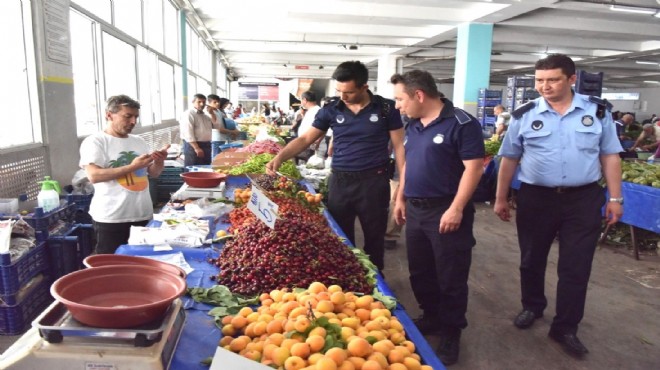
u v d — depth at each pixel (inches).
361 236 206.2
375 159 111.9
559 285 106.3
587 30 452.4
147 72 298.4
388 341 50.7
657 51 552.4
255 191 75.1
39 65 137.9
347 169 113.0
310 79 1180.5
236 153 193.6
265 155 172.1
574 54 640.4
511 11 388.2
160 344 45.9
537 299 120.1
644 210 175.6
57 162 148.7
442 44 617.0
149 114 305.3
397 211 110.0
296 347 46.9
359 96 108.7
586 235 100.7
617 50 581.6
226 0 385.7
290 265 69.2
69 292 48.6
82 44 190.1
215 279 73.1
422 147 94.7
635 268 172.2
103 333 44.8
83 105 193.0
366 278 73.5
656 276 163.6
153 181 209.8
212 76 673.0
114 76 233.0
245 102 1322.6
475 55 443.2
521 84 427.2
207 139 258.4
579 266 102.0
